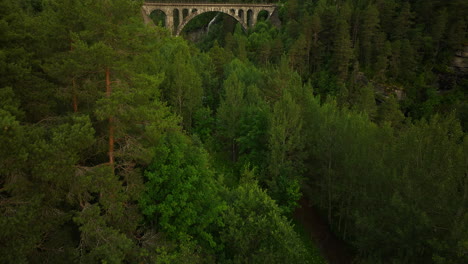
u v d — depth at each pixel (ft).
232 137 121.70
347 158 89.56
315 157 108.58
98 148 49.96
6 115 34.91
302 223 107.65
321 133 101.65
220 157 128.26
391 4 257.96
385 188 73.20
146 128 49.34
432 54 243.40
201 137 132.26
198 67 152.66
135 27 52.60
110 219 47.24
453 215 55.93
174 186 54.44
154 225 57.98
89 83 49.01
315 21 260.42
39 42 54.13
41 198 39.24
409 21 250.37
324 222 110.22
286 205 102.83
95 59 46.06
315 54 270.67
